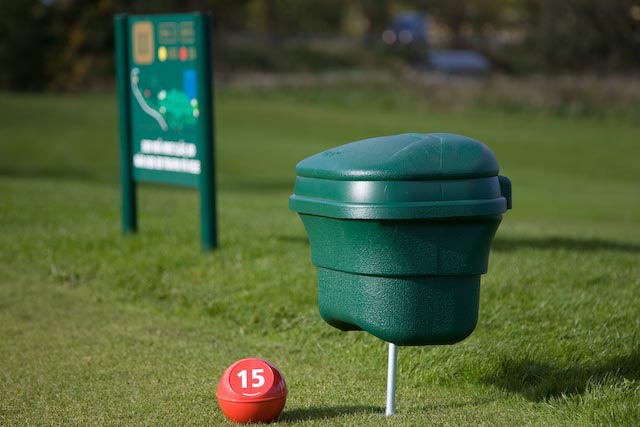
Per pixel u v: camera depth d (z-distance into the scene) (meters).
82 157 23.62
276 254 7.91
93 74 50.31
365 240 3.88
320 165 3.99
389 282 3.90
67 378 5.11
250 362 4.27
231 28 83.00
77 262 8.07
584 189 20.66
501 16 82.75
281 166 23.48
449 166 3.78
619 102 35.62
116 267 7.77
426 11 83.75
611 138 30.30
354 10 99.12
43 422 4.33
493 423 4.19
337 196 3.88
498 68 61.78
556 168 24.77
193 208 11.96
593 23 52.59
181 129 8.36
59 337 6.06
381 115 36.34
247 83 45.59
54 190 13.68
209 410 4.50
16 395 4.78
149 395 4.77
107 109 34.44
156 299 7.10
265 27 89.12
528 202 17.88
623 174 23.97
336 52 68.44
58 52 46.12
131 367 5.35
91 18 48.97
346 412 4.46
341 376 5.20
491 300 6.21
